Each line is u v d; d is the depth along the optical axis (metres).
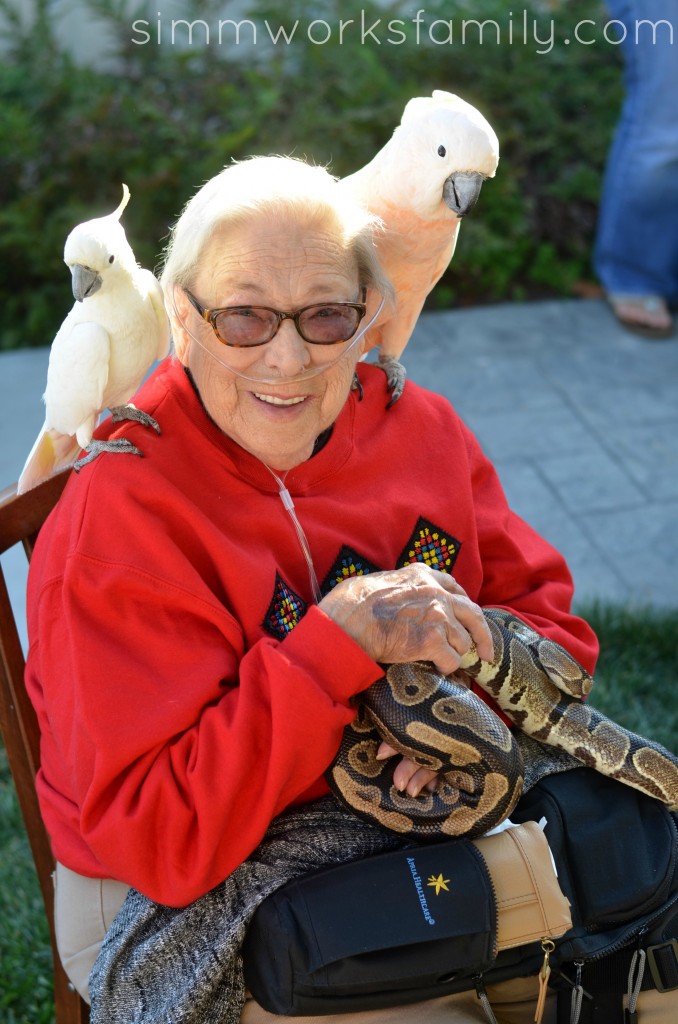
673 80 5.07
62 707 1.74
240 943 1.65
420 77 6.10
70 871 1.88
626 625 3.61
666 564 4.07
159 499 1.77
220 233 1.70
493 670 1.85
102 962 1.69
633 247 5.57
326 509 1.96
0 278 5.51
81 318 1.73
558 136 6.16
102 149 5.52
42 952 2.50
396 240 2.12
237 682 1.76
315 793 1.84
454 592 1.80
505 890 1.67
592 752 1.86
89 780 1.69
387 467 2.08
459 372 5.30
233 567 1.80
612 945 1.72
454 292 5.95
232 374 1.75
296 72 6.05
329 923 1.59
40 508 1.97
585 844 1.78
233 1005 1.66
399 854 1.68
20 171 5.58
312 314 1.71
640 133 5.26
